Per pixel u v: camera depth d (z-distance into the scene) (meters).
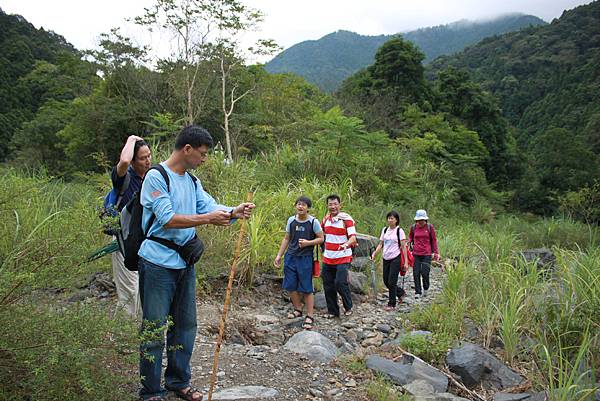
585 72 68.25
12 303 2.87
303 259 6.03
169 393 3.53
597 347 4.95
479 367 4.63
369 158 16.03
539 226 17.83
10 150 32.53
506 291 6.07
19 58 45.31
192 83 22.34
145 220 3.25
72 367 2.71
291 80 32.56
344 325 6.19
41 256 2.99
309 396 3.94
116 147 24.86
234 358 4.47
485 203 24.25
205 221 3.19
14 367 2.76
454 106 42.94
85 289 5.37
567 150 39.28
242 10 22.03
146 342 3.09
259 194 9.05
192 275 3.45
